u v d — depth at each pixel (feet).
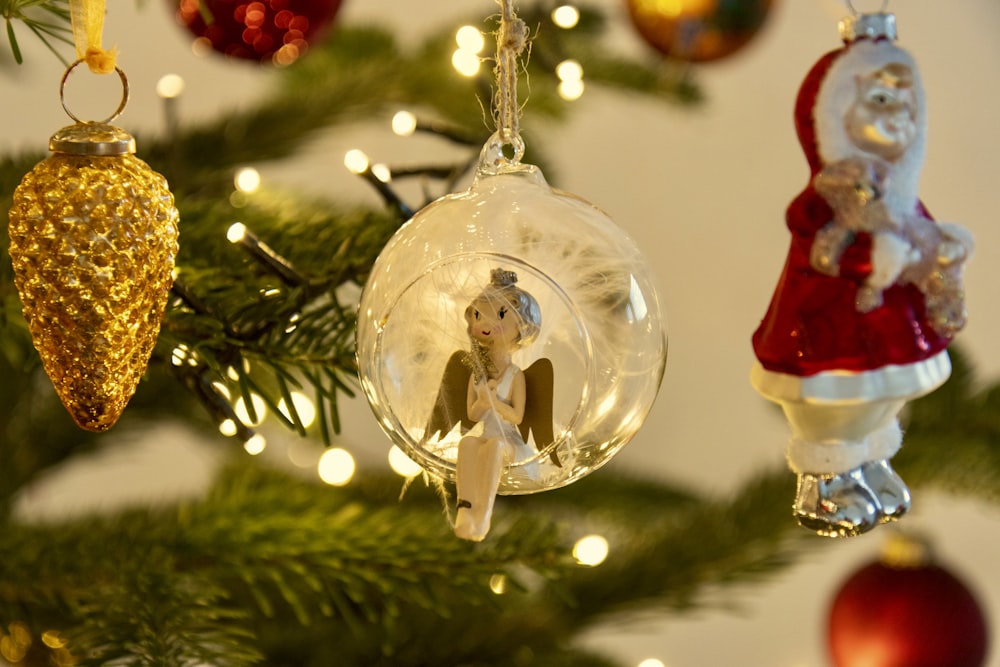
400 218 2.36
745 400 4.97
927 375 1.97
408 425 2.04
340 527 2.48
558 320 2.01
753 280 4.93
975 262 4.74
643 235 4.93
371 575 2.41
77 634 2.33
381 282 2.03
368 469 3.12
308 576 2.41
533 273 2.01
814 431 2.01
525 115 3.16
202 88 4.63
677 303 4.95
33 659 2.55
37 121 4.42
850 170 1.92
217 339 2.25
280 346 2.27
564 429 2.02
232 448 3.02
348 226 2.51
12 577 2.42
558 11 2.71
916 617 2.91
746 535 2.88
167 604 2.33
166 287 2.05
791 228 1.96
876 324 1.95
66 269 1.98
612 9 3.92
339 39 3.46
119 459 4.54
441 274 2.01
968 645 2.92
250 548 2.43
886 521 2.03
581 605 2.82
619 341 2.02
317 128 3.05
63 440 2.89
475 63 2.58
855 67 1.93
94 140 1.99
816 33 4.77
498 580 2.41
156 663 2.25
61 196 1.98
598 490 3.27
